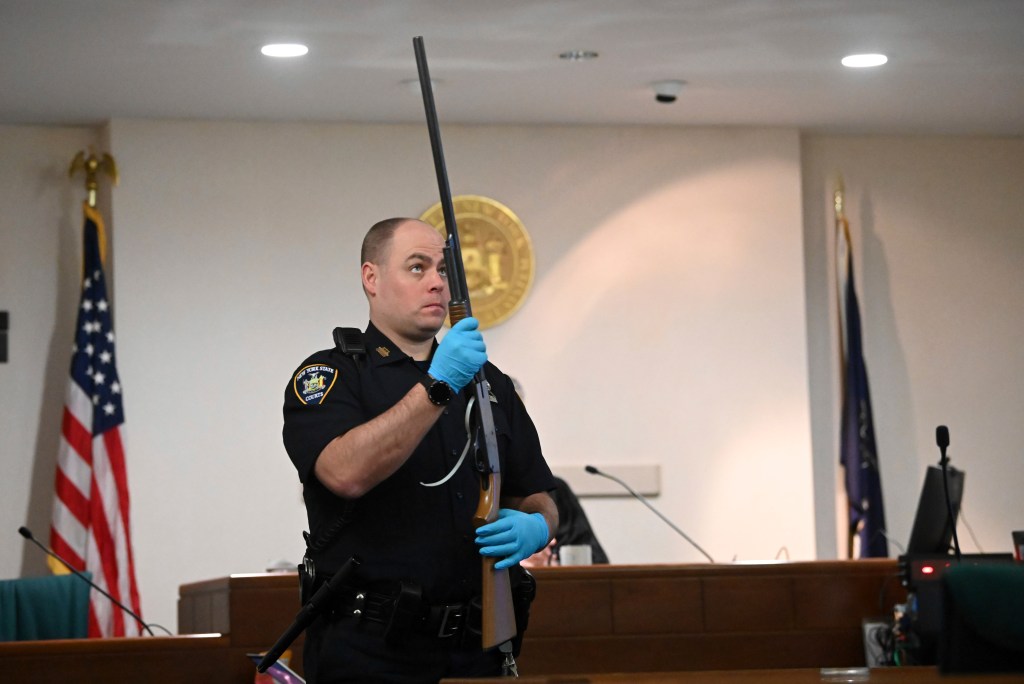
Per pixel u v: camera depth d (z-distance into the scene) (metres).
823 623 5.77
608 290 9.02
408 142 8.91
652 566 5.70
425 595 3.28
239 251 8.66
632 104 8.58
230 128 8.72
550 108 8.62
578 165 9.05
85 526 8.05
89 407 8.16
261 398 8.60
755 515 8.99
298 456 3.32
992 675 2.08
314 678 3.31
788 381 9.08
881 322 9.47
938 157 9.59
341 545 3.31
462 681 2.67
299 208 8.75
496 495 3.31
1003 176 9.63
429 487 3.35
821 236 9.47
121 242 8.52
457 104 8.47
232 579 5.25
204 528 8.47
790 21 7.06
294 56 7.45
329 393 3.37
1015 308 9.57
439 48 7.37
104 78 7.75
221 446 8.54
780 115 8.91
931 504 5.67
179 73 7.69
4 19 6.74
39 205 8.64
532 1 6.68
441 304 3.49
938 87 8.35
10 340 8.52
